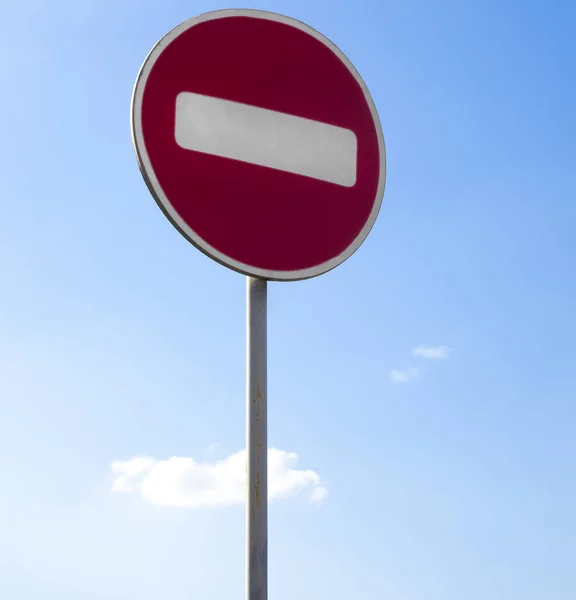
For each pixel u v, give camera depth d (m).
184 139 3.60
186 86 3.63
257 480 3.47
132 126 3.54
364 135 3.88
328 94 3.84
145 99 3.57
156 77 3.60
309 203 3.72
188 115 3.62
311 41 3.86
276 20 3.81
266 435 3.51
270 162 3.70
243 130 3.68
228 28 3.73
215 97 3.67
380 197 3.86
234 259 3.58
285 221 3.67
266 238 3.64
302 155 3.75
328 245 3.72
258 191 3.65
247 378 3.55
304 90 3.80
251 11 3.77
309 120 3.79
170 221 3.53
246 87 3.72
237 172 3.64
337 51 3.89
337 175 3.79
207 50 3.69
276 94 3.76
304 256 3.68
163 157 3.56
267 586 3.41
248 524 3.44
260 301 3.61
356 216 3.79
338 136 3.82
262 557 3.42
